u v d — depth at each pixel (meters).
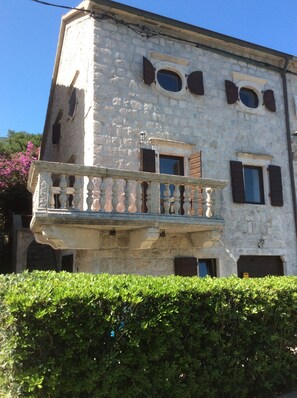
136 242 8.98
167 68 11.04
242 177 11.42
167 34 11.12
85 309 3.58
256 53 12.58
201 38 11.69
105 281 4.48
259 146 12.07
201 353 4.36
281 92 13.01
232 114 11.82
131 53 10.47
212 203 9.43
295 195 12.30
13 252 14.30
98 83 9.79
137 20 10.72
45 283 4.20
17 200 16.58
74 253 10.80
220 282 4.95
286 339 5.18
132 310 3.88
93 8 10.12
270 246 11.52
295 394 5.00
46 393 3.44
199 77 11.34
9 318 3.47
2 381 3.75
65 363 3.48
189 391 4.20
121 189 9.26
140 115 10.26
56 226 7.97
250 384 4.84
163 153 10.44
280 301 5.14
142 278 4.99
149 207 8.66
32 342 3.40
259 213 11.55
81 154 10.38
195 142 10.98
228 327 4.68
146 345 3.98
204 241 9.73
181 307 4.23
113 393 3.65
